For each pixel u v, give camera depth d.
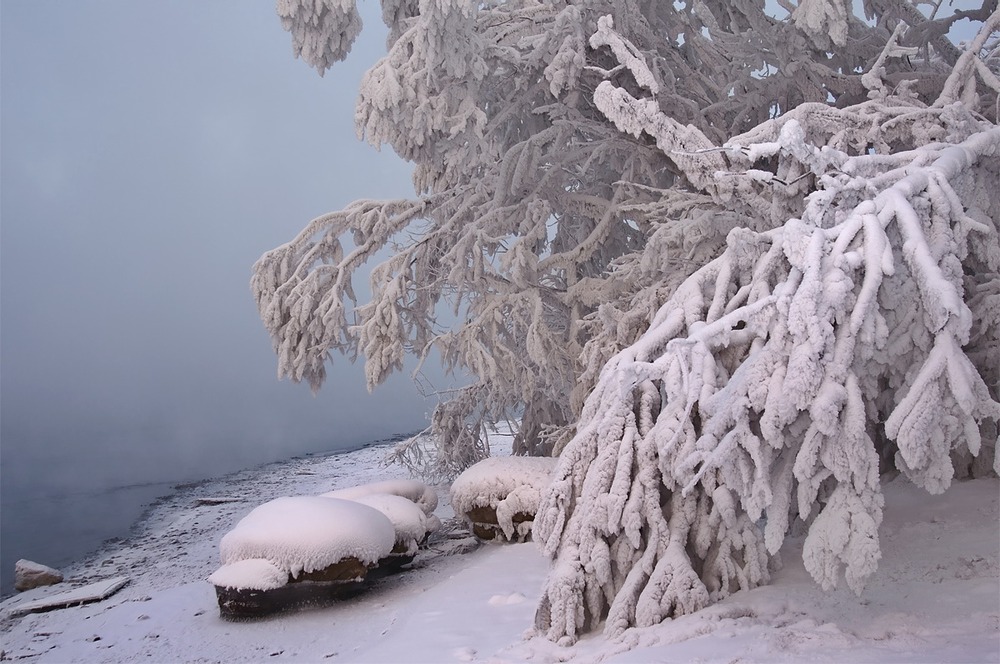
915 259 4.61
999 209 5.75
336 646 6.69
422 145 10.25
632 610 5.23
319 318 12.36
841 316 4.62
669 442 5.12
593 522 5.46
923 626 4.18
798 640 4.21
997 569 4.78
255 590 7.86
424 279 12.19
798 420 4.71
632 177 10.82
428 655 5.45
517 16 10.84
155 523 15.91
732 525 5.25
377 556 8.44
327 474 21.22
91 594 9.73
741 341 5.25
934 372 4.38
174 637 7.57
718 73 11.12
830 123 7.22
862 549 4.26
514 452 14.48
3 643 8.02
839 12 8.16
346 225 12.59
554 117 11.28
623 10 10.07
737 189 7.04
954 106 6.02
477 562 9.09
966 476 6.70
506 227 11.40
